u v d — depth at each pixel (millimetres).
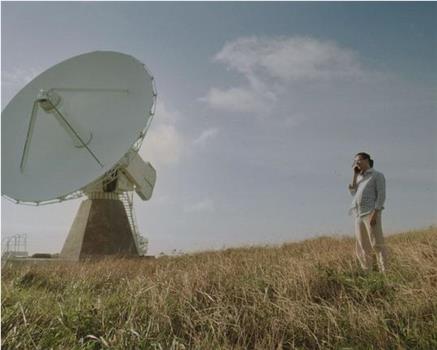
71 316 5969
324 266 7898
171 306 6402
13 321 5609
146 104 24156
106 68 26172
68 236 26094
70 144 24547
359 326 5465
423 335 5062
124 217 26812
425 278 6676
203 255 14281
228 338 5637
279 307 6008
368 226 8492
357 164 8930
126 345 5223
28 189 23484
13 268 10305
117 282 9609
